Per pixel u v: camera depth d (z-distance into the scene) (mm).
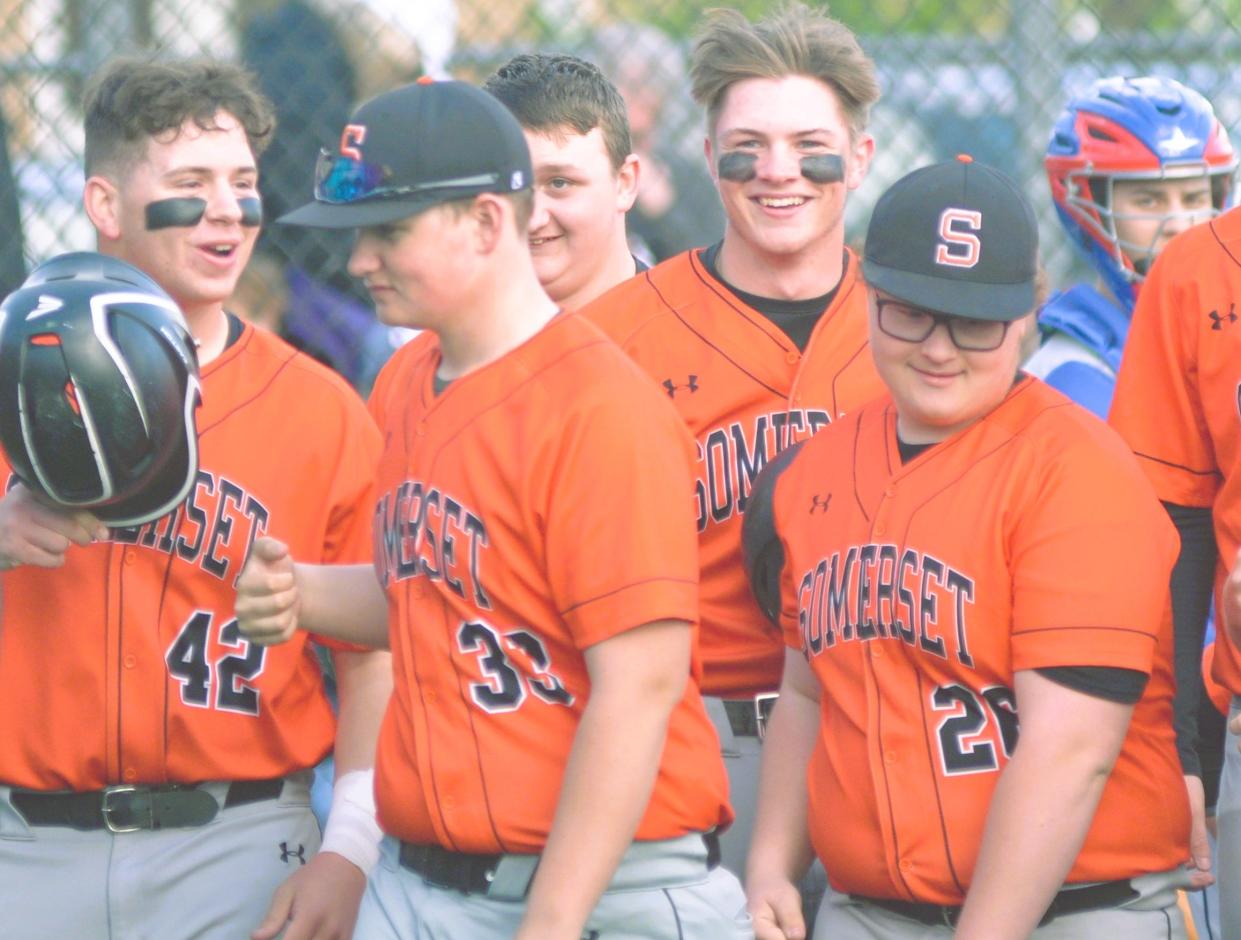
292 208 20828
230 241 13211
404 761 11133
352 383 21094
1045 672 10789
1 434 11469
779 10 15570
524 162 10883
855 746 11477
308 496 13398
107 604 12820
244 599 11859
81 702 12797
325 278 20953
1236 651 12875
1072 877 11188
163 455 11586
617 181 15711
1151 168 15695
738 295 14344
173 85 13055
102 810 12883
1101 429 11344
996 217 11156
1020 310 11070
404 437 11352
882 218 11367
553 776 10773
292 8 20875
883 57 20484
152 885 12836
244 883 13023
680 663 10570
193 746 12906
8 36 21031
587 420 10539
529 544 10672
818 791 11773
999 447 11234
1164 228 15867
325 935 12727
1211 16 20375
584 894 10227
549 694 10836
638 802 10375
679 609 10430
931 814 11133
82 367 11273
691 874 11086
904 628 11219
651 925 10906
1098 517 10922
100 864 12828
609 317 14523
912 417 11500
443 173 10531
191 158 13008
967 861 11047
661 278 14625
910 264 11141
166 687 12836
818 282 14328
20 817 12922
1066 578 10805
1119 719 10812
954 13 20828
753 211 14008
